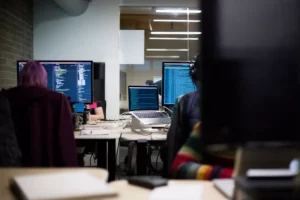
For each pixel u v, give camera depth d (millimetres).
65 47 5086
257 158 750
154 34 5957
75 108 2982
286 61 663
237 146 651
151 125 2609
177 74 2727
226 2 659
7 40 4094
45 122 1974
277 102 657
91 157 3533
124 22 5648
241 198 706
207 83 655
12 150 1545
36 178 856
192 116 1653
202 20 657
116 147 2605
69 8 4625
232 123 651
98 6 5086
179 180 975
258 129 652
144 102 2877
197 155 1110
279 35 665
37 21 5086
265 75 659
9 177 908
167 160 1970
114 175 2586
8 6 4102
